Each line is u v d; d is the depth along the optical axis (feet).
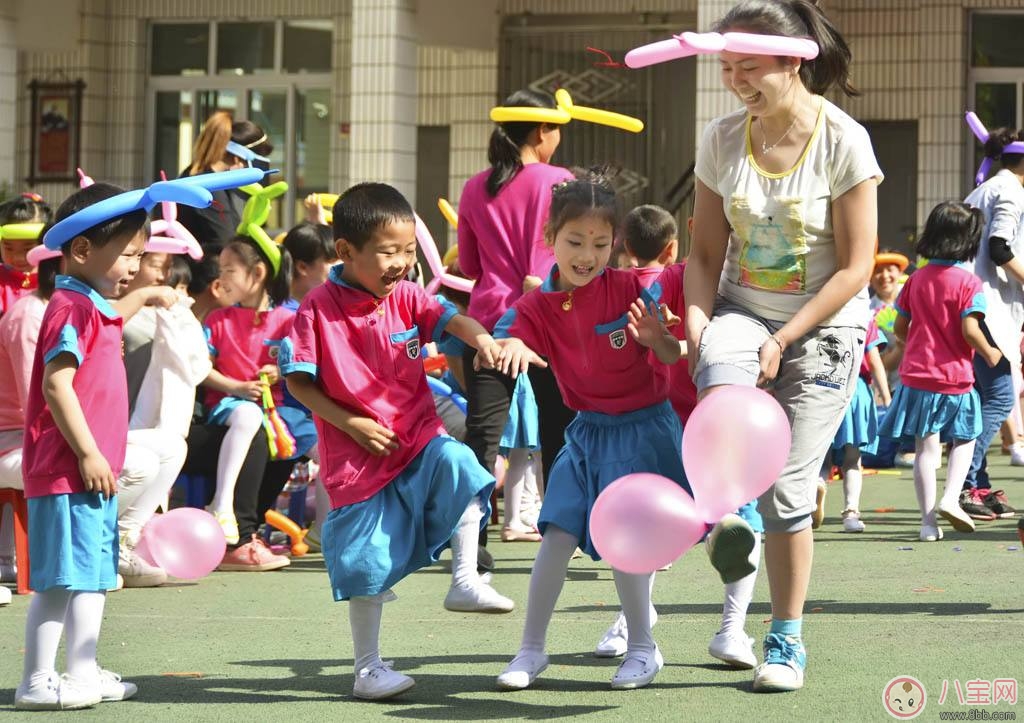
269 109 67.62
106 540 16.39
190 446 27.12
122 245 16.69
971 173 61.57
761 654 18.28
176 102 68.28
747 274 16.38
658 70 62.59
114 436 16.67
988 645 18.20
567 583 24.40
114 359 16.74
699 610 21.39
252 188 30.35
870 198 15.94
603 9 63.31
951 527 31.42
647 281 23.03
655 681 16.79
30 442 16.38
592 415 17.25
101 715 15.65
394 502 16.58
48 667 16.10
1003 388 32.58
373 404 16.63
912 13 61.31
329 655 18.76
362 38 54.44
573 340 17.12
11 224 26.21
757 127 16.22
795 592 16.21
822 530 31.14
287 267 28.55
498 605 17.97
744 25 15.85
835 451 31.78
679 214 62.18
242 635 20.18
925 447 29.25
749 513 17.85
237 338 28.02
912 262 61.26
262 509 28.32
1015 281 33.30
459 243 26.08
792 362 16.20
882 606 21.25
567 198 16.75
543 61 63.93
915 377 29.09
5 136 57.67
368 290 16.85
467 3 61.52
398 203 16.75
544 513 16.94
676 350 16.53
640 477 15.23
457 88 64.59
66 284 16.62
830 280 15.96
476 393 24.93
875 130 62.39
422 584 24.86
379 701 16.12
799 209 15.96
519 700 16.01
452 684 16.88
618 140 62.59
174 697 16.42
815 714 14.98
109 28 67.87
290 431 27.91
